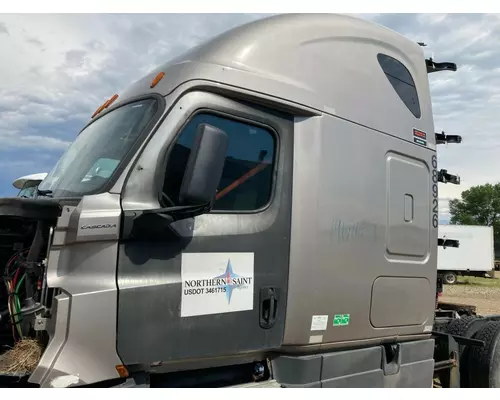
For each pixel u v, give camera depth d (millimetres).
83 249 2842
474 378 5359
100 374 2793
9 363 2838
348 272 3877
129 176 3021
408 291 4410
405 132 4508
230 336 3271
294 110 3693
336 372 3824
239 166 3443
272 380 3631
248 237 3393
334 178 3838
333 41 4070
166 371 3174
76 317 2748
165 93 3309
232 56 3508
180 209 2926
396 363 4328
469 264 30125
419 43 5266
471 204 64500
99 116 3979
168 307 3025
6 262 3518
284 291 3553
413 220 4492
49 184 3762
